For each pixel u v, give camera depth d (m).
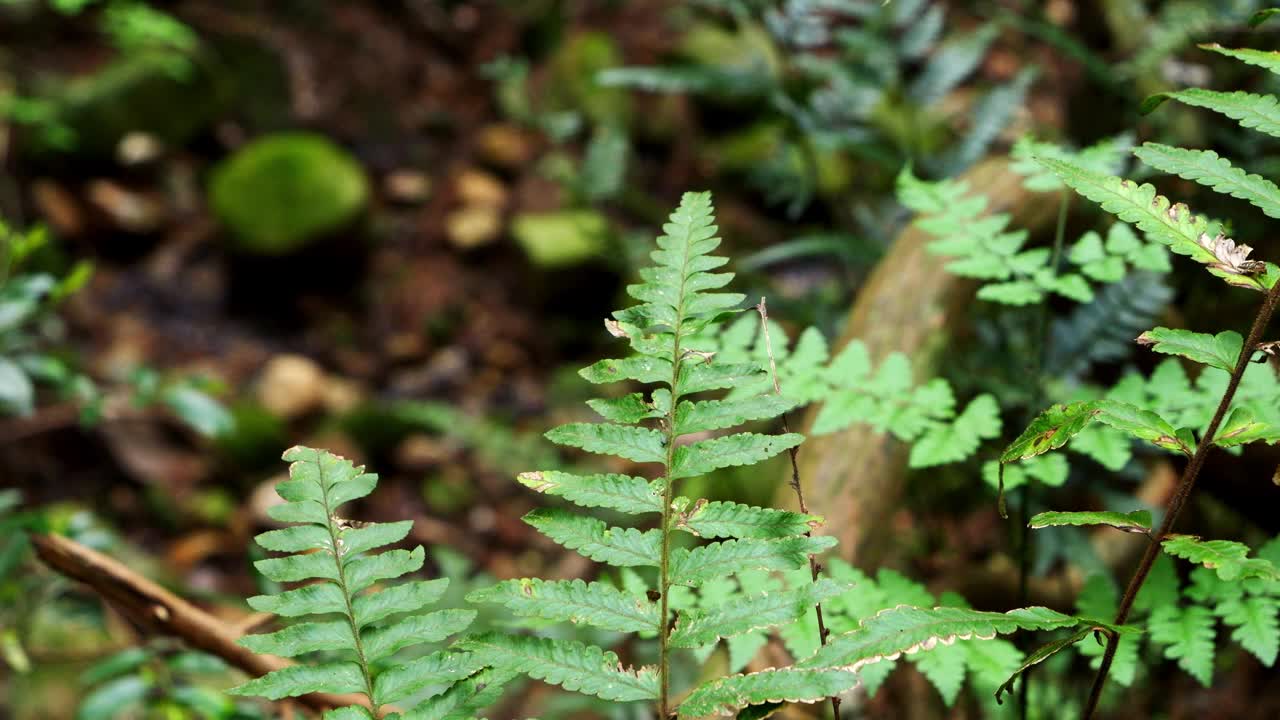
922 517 2.11
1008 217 1.49
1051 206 1.79
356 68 8.71
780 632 1.28
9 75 7.32
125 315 6.78
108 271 7.07
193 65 7.98
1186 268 2.17
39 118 5.71
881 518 1.49
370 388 6.75
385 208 7.87
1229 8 2.38
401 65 8.78
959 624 0.84
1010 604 2.05
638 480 0.94
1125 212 0.92
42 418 2.45
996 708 1.85
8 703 2.74
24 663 1.78
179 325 6.87
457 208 7.79
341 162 7.61
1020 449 0.93
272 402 6.21
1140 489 2.38
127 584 1.44
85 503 5.30
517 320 7.15
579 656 0.89
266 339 7.01
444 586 0.95
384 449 5.97
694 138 7.62
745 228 6.86
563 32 8.66
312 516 0.96
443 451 5.96
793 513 0.92
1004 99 2.86
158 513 5.41
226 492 5.70
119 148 7.47
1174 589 1.34
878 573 1.34
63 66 7.74
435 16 9.05
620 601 0.91
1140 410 0.92
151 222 7.33
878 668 1.28
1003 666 1.27
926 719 1.90
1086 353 1.92
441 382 6.78
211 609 3.12
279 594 0.93
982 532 2.28
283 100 8.38
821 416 1.40
